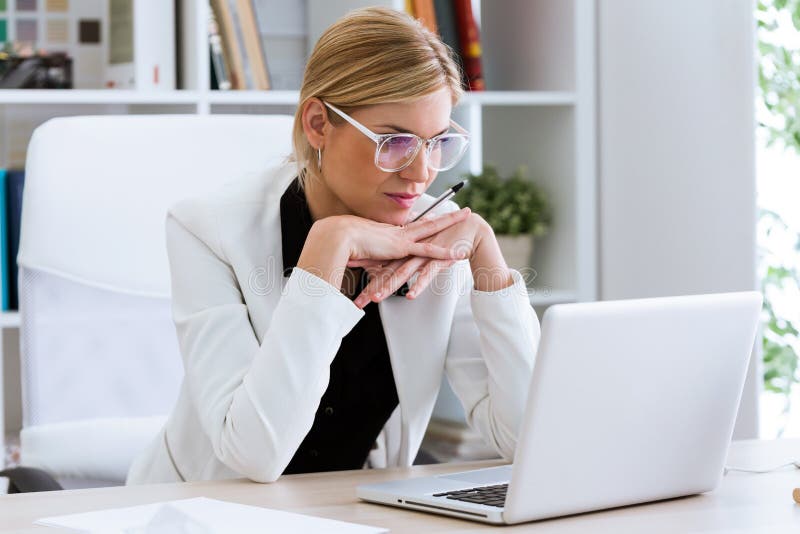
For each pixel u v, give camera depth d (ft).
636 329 4.27
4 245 9.96
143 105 10.77
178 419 6.26
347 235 5.42
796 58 11.29
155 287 7.83
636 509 4.49
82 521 4.16
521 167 11.43
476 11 12.52
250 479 5.13
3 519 4.25
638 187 10.64
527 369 5.74
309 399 5.08
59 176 7.65
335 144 5.74
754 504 4.57
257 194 6.14
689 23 9.96
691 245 10.03
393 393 6.33
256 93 10.18
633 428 4.38
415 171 5.61
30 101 9.59
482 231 5.89
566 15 11.18
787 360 12.16
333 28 5.76
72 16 11.49
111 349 7.93
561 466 4.18
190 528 3.86
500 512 4.13
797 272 11.71
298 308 5.17
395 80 5.49
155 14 10.14
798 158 11.44
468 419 6.10
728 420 4.71
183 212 6.04
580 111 11.10
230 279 5.95
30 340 7.72
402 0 10.69
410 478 4.87
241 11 10.32
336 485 4.99
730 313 4.58
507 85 12.24
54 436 7.62
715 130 9.75
